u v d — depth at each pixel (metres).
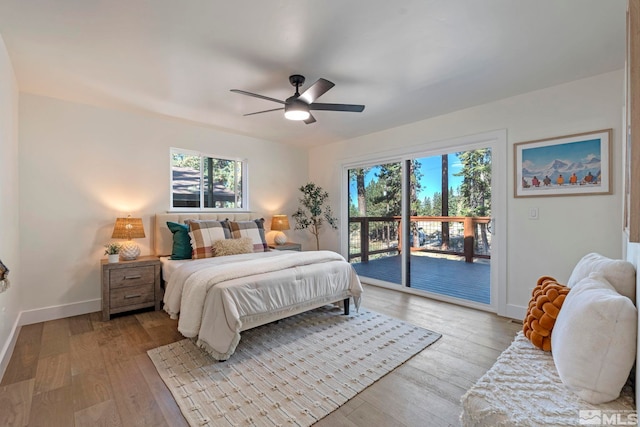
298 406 1.75
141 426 1.58
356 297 3.25
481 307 3.41
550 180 2.89
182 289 2.60
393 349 2.45
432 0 1.69
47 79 2.70
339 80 2.71
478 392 1.20
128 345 2.50
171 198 3.97
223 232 3.74
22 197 2.95
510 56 2.31
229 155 4.54
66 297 3.20
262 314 2.48
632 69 0.77
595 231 2.66
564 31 1.99
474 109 3.41
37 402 1.75
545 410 1.08
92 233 3.37
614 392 1.10
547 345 1.50
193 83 2.77
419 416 1.67
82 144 3.30
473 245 3.54
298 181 5.48
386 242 4.49
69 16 1.82
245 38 2.06
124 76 2.63
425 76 2.64
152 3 1.71
